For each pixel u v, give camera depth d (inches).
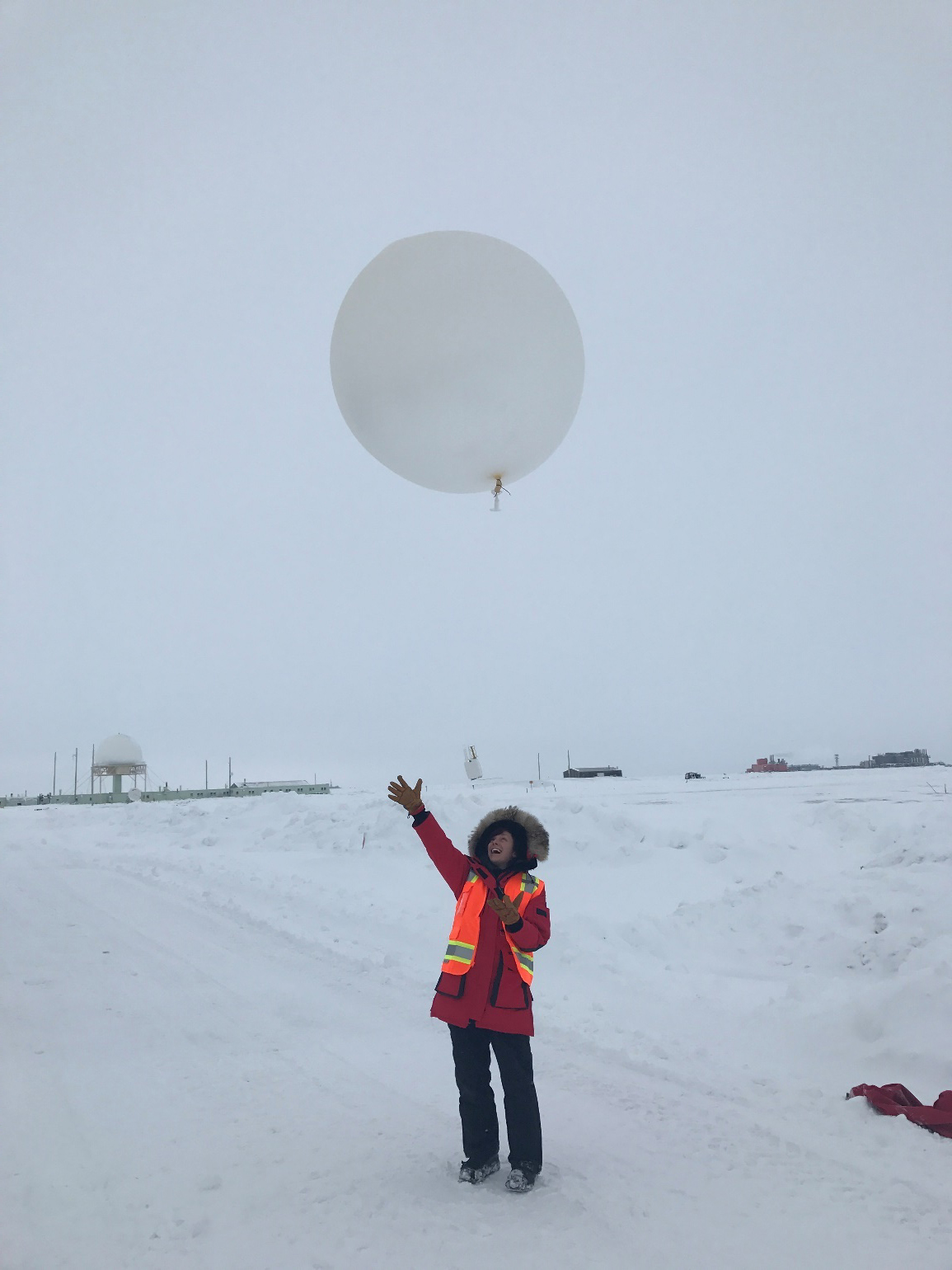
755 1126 177.2
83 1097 194.9
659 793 1403.8
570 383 255.9
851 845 513.0
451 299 233.8
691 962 329.4
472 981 152.2
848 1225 135.3
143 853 730.8
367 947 358.3
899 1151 162.7
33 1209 142.8
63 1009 267.9
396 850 604.4
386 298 237.0
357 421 260.1
